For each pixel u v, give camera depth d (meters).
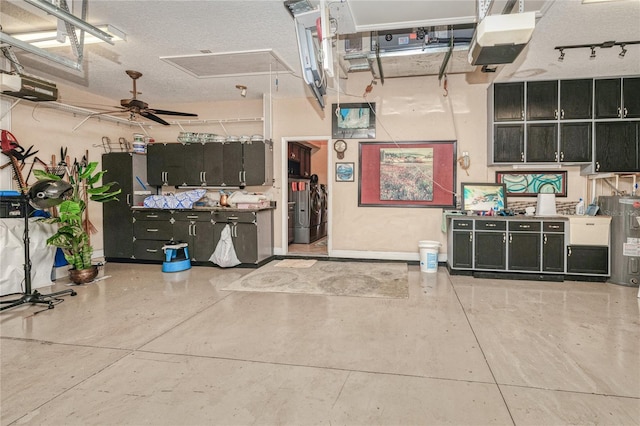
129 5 3.07
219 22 3.41
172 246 5.26
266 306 3.62
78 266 4.57
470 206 5.30
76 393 2.08
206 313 3.42
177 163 6.02
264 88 5.55
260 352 2.59
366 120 5.75
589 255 4.51
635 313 3.37
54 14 2.58
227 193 6.25
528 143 4.93
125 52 4.12
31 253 4.28
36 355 2.56
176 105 6.53
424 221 5.64
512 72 4.69
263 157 5.77
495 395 2.03
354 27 3.44
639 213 4.24
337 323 3.14
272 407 1.94
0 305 3.67
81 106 5.61
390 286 4.32
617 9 3.12
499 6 3.04
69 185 3.83
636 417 1.83
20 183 4.37
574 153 4.82
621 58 4.20
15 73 3.56
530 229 4.64
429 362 2.42
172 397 2.04
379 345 2.69
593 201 4.92
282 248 6.22
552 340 2.76
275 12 3.22
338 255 5.97
